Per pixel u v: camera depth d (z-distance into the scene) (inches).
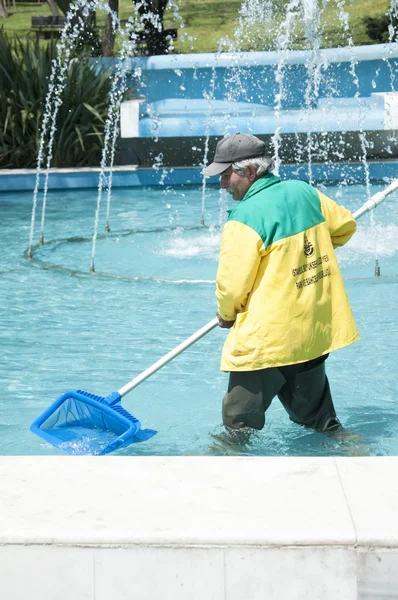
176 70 1039.6
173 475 201.3
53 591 175.6
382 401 337.1
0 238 689.6
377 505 183.3
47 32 1513.3
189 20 1943.9
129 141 1022.4
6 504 188.2
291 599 172.4
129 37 1240.2
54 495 192.2
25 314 473.7
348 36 1660.9
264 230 267.4
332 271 280.5
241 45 1533.0
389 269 553.3
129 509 184.9
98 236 689.6
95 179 952.3
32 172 943.7
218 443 285.3
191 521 178.7
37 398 351.9
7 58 983.0
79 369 385.4
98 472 203.9
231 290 269.7
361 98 1024.2
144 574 173.6
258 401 281.3
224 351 283.7
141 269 576.7
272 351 272.2
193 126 946.1
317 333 276.4
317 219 278.8
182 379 370.3
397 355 390.0
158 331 438.9
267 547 171.8
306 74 1029.2
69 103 980.6
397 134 987.3
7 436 311.9
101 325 450.9
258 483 195.6
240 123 944.9
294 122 935.7
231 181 278.4
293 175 946.1
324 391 295.3
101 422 295.3
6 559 175.2
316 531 173.2
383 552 170.2
